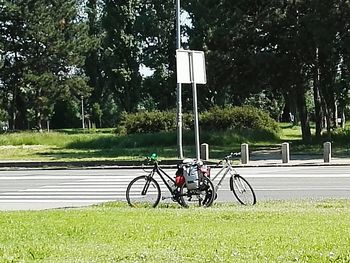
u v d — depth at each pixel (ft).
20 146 162.71
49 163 100.99
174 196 45.98
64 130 272.51
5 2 252.42
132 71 271.08
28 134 182.09
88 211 42.73
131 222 35.96
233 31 137.28
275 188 59.31
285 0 131.64
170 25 270.67
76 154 125.08
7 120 278.87
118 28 266.98
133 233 31.65
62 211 43.09
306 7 130.11
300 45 130.11
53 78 257.75
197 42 218.38
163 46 274.57
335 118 170.91
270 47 138.72
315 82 139.13
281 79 138.31
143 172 84.53
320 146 129.80
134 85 272.51
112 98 316.19
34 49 260.62
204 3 170.60
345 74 146.72
